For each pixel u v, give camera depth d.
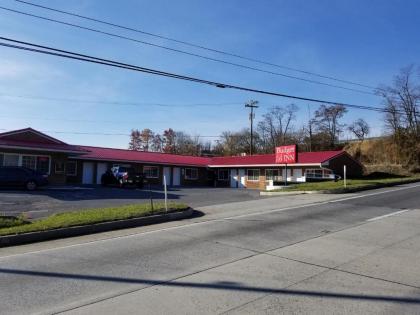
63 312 6.12
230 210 17.50
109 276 7.91
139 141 89.50
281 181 41.19
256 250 9.92
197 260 9.04
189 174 51.62
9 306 6.38
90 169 42.31
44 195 24.44
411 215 15.23
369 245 10.39
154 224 14.37
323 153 44.69
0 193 25.06
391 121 55.88
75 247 10.66
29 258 9.48
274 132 84.75
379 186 28.36
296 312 6.07
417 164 52.56
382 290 7.05
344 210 16.58
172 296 6.77
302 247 10.20
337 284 7.36
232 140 89.88
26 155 32.41
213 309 6.19
